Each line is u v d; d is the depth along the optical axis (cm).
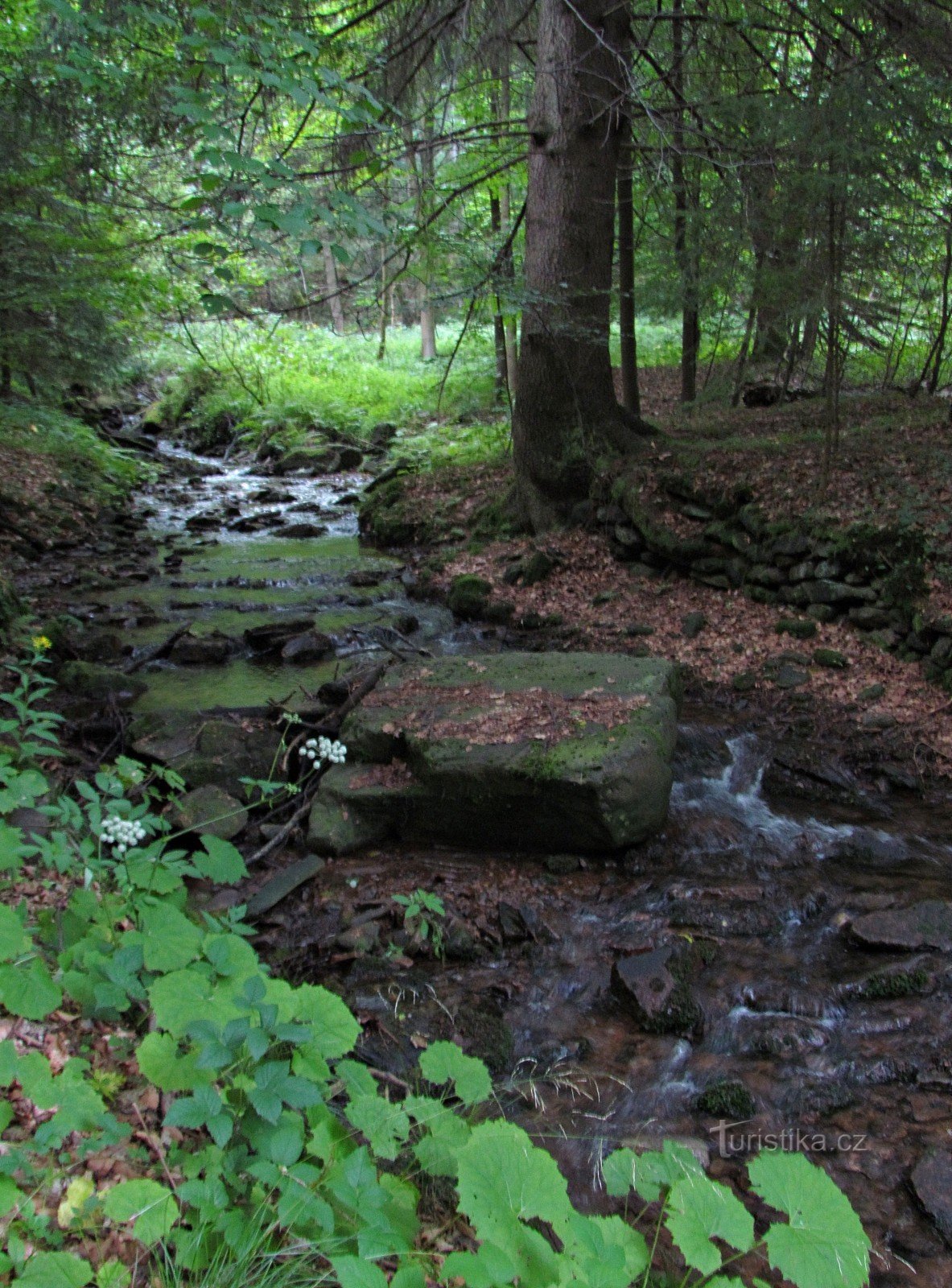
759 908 455
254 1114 235
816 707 670
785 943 434
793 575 788
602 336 982
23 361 1277
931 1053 360
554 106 922
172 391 2083
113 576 972
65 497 1219
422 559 1039
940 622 662
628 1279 200
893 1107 335
